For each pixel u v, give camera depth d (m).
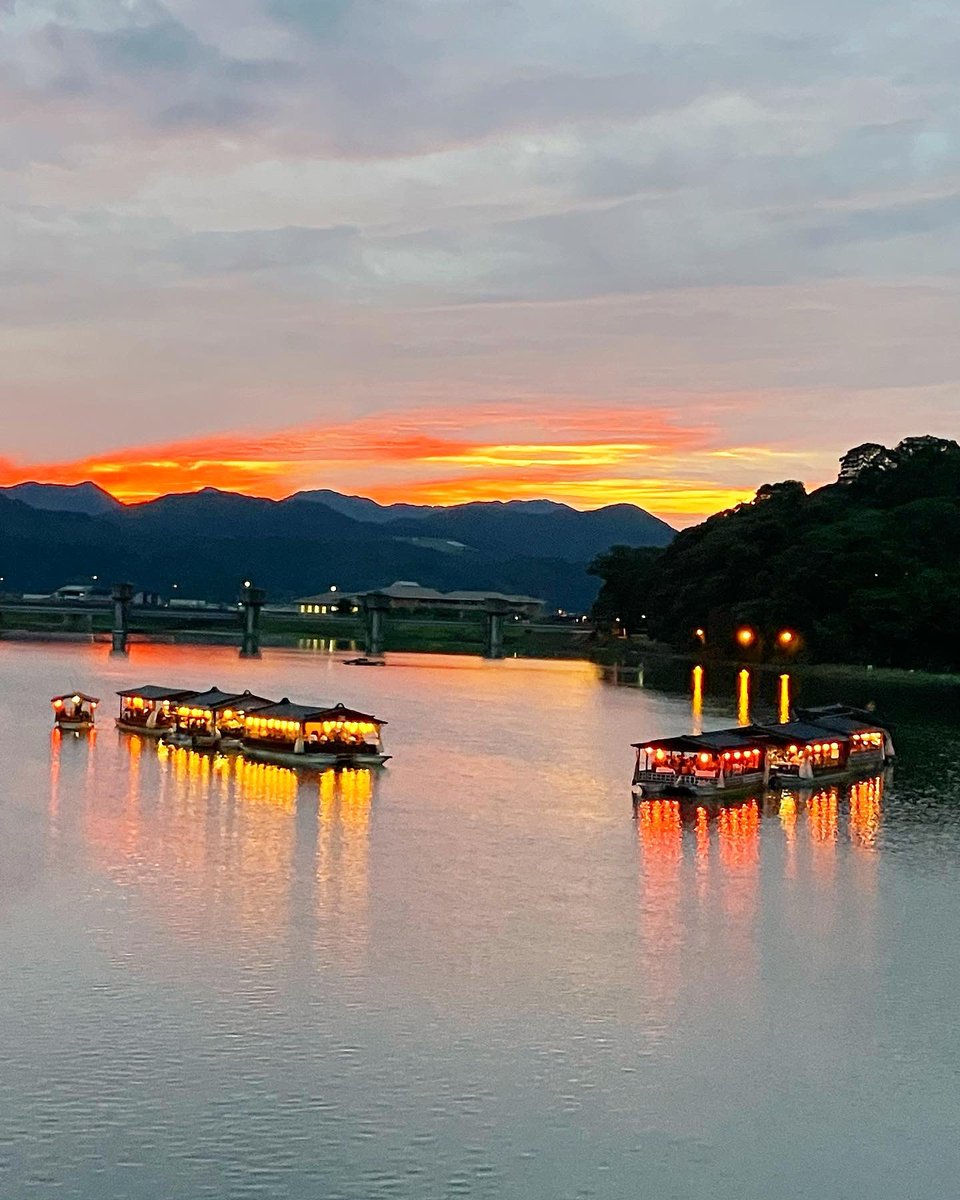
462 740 160.75
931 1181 47.22
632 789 120.56
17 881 79.12
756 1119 51.12
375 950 68.19
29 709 184.00
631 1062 55.59
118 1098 50.75
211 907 74.94
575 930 73.00
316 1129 49.00
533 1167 47.09
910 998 63.50
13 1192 44.47
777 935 72.88
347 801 110.75
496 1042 57.00
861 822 105.62
